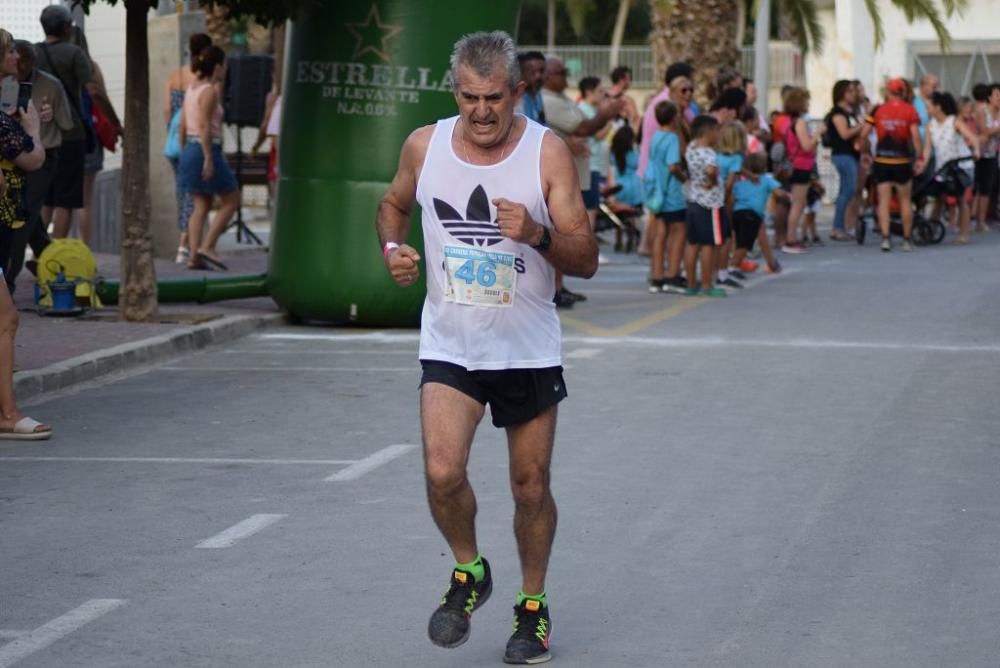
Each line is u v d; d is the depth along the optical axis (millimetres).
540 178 9141
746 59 74750
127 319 23656
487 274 9195
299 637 10023
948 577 11094
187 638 10016
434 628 9328
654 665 9422
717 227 28516
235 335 23688
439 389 9312
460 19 23281
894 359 21000
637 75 80562
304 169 23969
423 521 12875
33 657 9664
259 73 38875
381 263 23641
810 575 11195
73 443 16234
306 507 13391
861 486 13844
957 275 32562
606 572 11359
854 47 68062
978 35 68438
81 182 27391
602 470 14570
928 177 42406
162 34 34500
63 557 11961
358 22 23312
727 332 23734
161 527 12812
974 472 14352
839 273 33219
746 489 13773
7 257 17672
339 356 21891
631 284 31156
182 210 33062
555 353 9422
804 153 39344
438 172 9234
